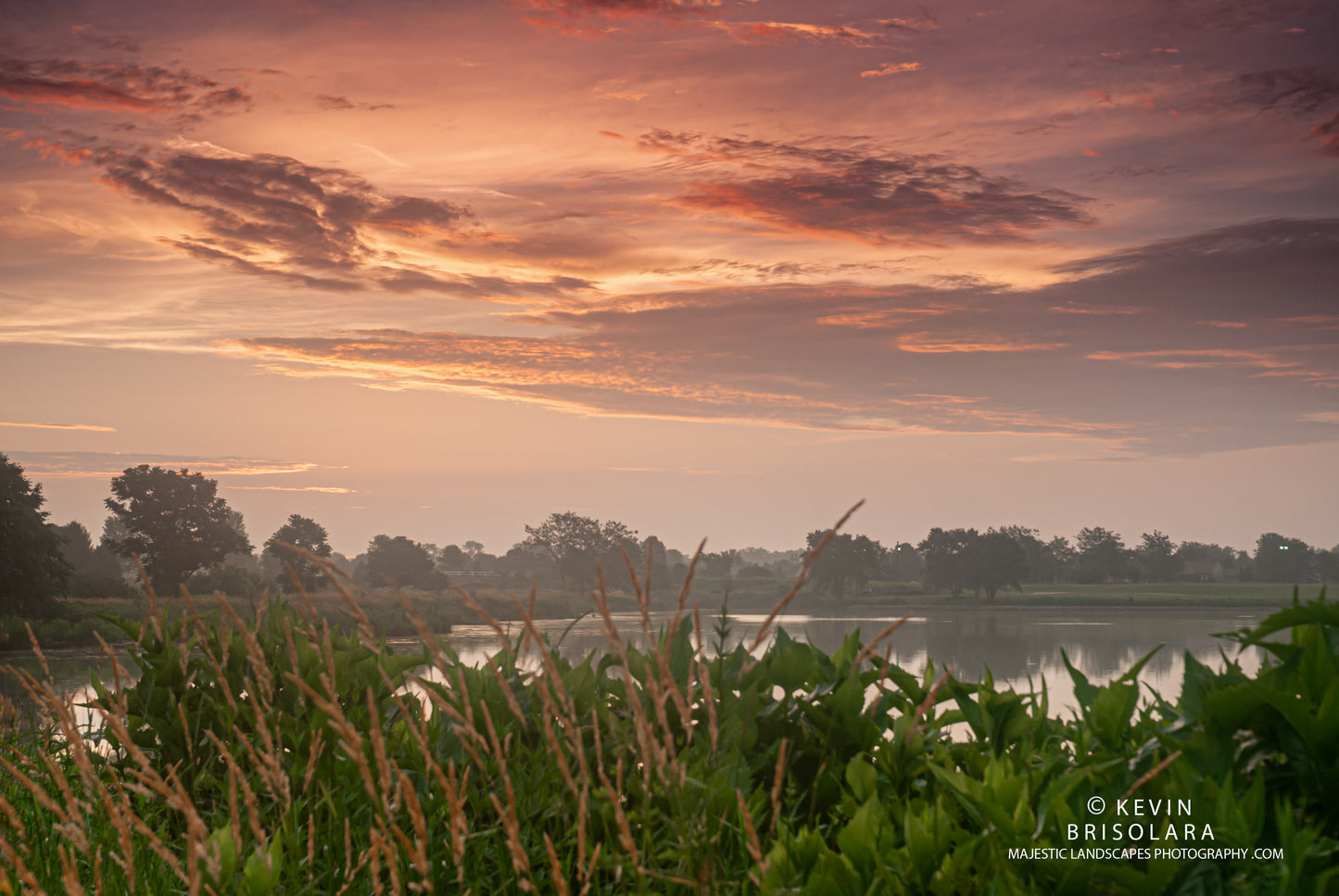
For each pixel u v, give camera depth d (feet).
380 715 10.32
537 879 7.31
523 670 8.70
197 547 333.83
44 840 8.41
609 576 305.53
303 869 7.77
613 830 7.66
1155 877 5.36
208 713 10.89
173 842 9.22
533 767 8.69
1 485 199.41
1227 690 6.36
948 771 7.17
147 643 11.21
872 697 9.64
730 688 9.32
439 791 7.95
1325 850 5.25
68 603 226.17
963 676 84.28
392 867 5.88
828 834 7.74
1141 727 8.56
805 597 543.80
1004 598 572.10
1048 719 9.53
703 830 6.40
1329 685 6.43
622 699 10.00
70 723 6.86
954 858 5.72
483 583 500.33
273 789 7.52
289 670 10.52
